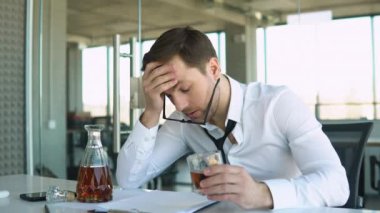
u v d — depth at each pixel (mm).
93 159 987
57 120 2920
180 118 1291
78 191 995
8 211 917
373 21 4664
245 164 1178
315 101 4559
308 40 4781
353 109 4527
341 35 4707
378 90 4578
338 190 938
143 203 958
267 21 4910
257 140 1146
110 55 2830
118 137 2518
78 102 2951
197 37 1041
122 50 2754
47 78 2861
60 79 2957
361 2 4664
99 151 999
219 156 898
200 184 874
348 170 1285
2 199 1062
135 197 1042
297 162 1081
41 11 2789
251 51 4781
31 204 993
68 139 2971
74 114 2980
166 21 3160
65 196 1012
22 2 2580
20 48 2561
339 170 979
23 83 2586
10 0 2477
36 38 2732
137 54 2764
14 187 1272
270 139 1135
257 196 869
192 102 1050
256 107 1145
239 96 1154
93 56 2904
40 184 1336
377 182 3621
